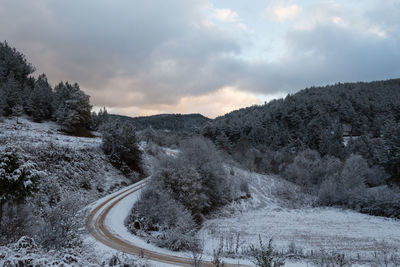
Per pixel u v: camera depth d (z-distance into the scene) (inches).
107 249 660.1
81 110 2507.4
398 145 2070.6
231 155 3129.9
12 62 3129.9
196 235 948.6
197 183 1288.1
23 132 1740.9
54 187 951.0
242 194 1893.5
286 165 2903.5
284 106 5014.8
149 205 1028.5
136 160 1996.8
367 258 745.0
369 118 4916.3
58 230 499.2
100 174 1537.9
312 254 745.6
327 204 1936.5
